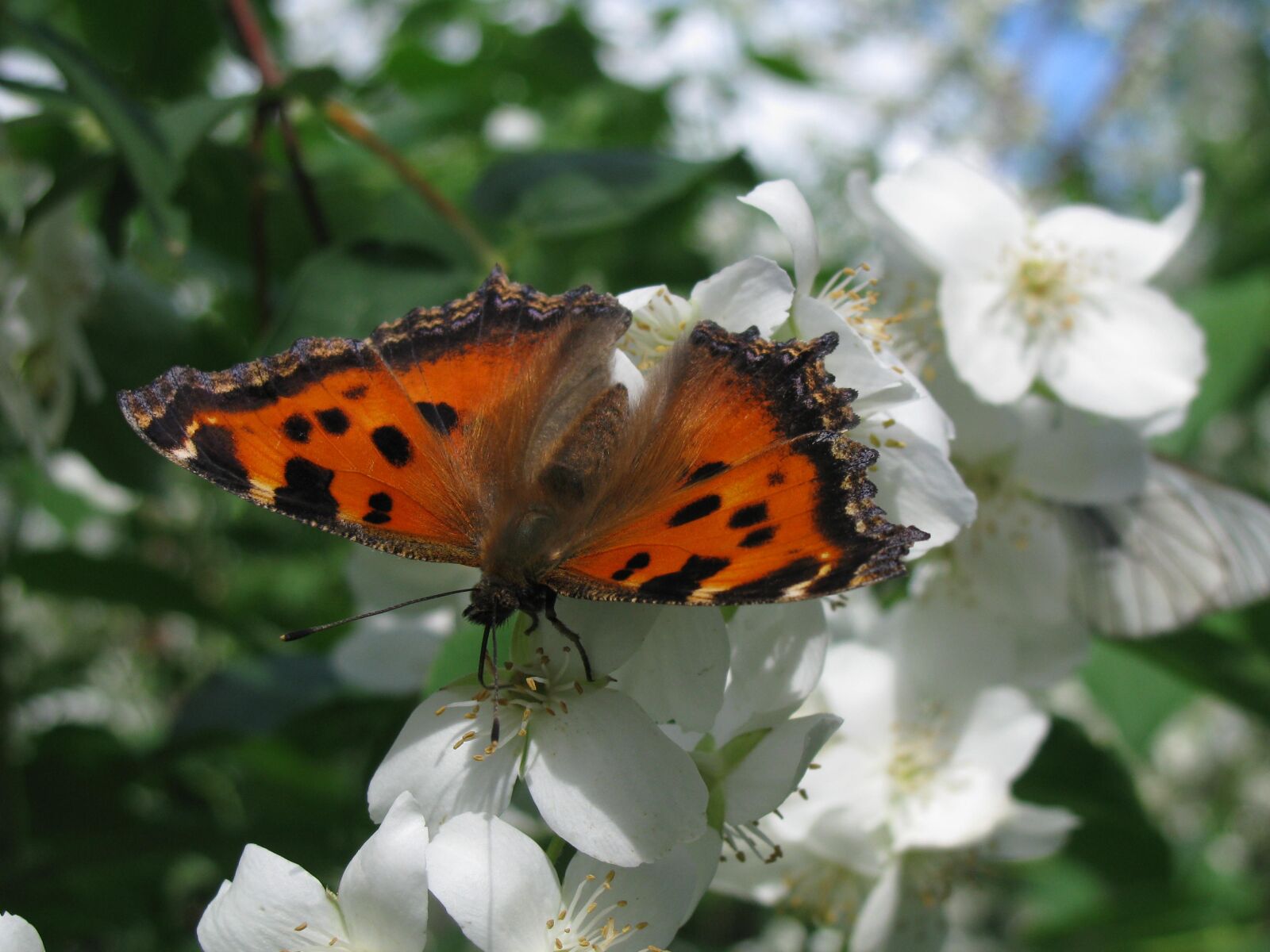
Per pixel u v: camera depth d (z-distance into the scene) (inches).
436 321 7.3
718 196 13.0
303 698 10.0
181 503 13.7
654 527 6.9
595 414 7.1
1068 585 8.8
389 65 12.0
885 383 7.0
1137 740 10.0
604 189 9.2
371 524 7.1
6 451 10.5
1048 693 10.0
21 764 9.7
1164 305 8.4
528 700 6.9
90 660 14.1
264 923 6.5
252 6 11.0
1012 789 10.0
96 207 10.5
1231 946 12.8
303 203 9.3
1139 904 12.9
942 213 8.4
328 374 7.1
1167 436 10.0
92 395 9.4
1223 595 8.9
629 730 6.8
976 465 8.5
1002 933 16.5
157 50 10.0
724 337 6.9
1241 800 20.5
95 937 10.9
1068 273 8.4
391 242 8.3
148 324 10.1
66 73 8.1
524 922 6.5
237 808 11.3
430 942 9.6
